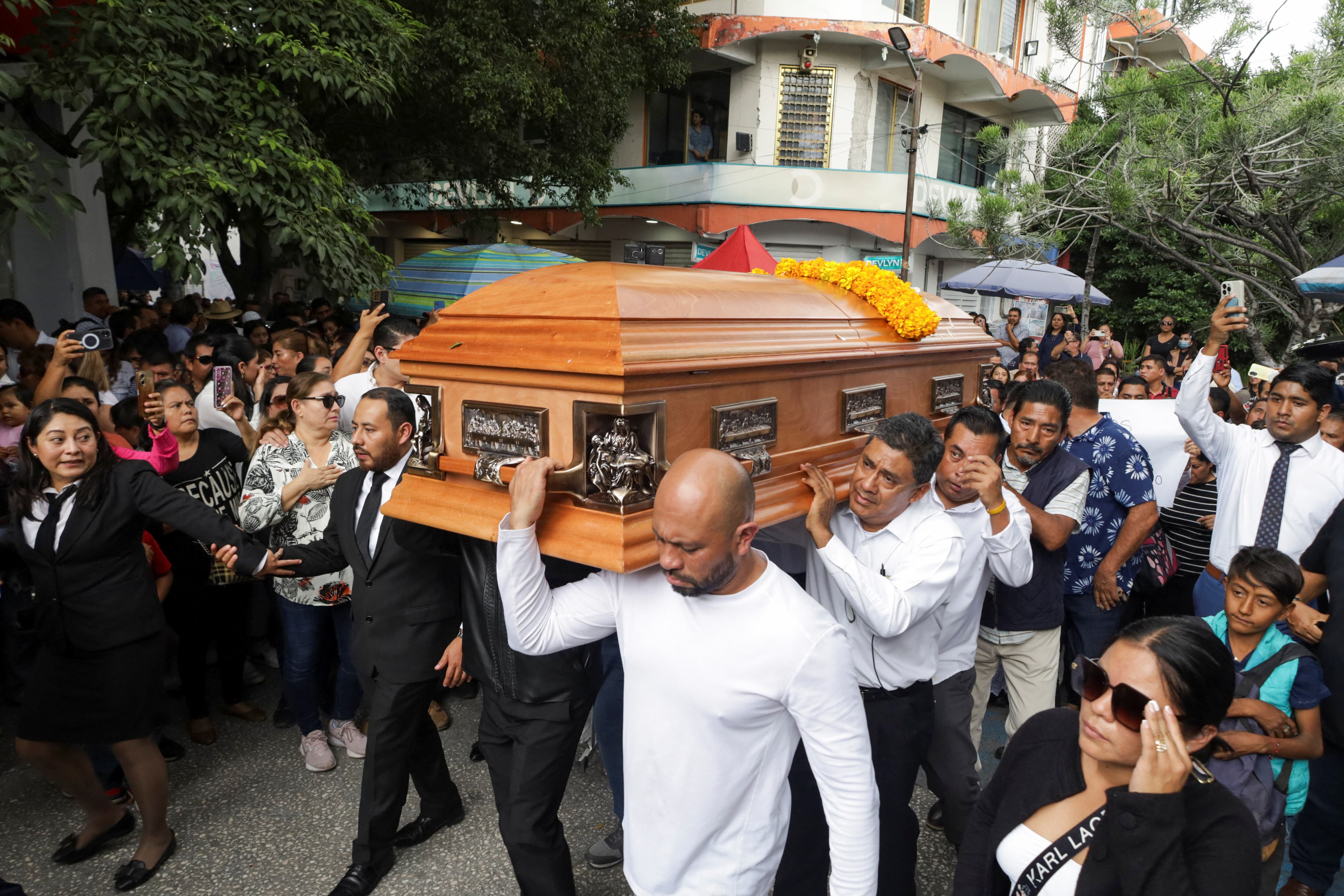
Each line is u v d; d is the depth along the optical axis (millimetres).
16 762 3486
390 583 2660
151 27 5082
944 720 2615
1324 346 4797
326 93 6301
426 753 2939
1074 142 6777
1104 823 1365
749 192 14750
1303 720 2289
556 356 1746
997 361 3521
